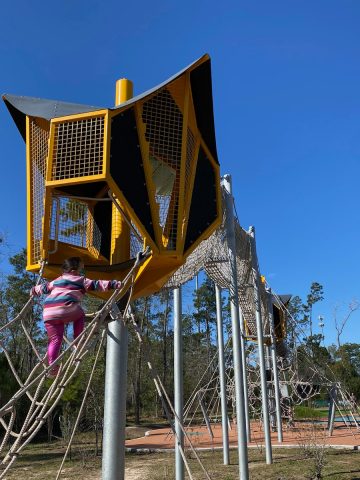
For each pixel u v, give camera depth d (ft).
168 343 130.41
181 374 26.40
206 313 141.28
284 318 63.36
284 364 68.08
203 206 18.16
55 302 14.49
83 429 74.64
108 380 16.79
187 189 17.43
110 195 15.57
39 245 16.61
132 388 120.37
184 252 16.70
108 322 15.93
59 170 15.14
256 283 38.52
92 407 58.90
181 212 16.71
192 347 136.15
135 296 17.85
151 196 15.79
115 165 15.06
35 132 17.28
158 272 17.06
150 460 42.80
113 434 16.29
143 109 16.78
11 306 103.50
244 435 27.63
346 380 136.87
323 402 127.24
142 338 16.51
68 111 15.78
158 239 15.67
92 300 68.74
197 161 18.48
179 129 17.19
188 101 17.58
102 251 19.22
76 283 14.92
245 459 27.32
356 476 31.37
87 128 15.24
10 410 12.17
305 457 39.93
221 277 30.12
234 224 29.14
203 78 17.75
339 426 72.02
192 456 42.63
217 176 18.99
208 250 25.99
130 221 16.92
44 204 15.40
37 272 16.66
